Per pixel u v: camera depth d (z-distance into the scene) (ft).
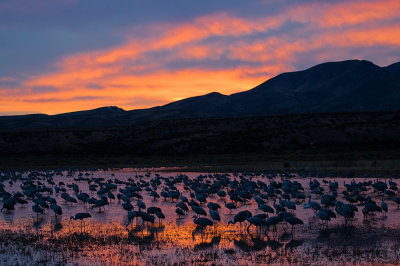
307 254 59.00
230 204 91.91
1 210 102.42
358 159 258.57
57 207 90.33
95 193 139.03
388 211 90.17
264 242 66.33
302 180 163.53
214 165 259.80
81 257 59.47
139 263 56.39
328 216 73.92
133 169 252.01
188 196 123.03
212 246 64.59
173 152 361.92
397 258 56.03
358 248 61.21
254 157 299.58
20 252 62.34
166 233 73.92
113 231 76.07
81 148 417.69
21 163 323.57
